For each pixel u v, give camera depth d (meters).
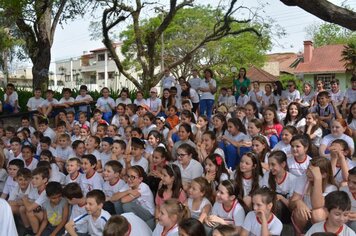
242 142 6.48
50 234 5.58
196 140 6.95
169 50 31.92
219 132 7.16
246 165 5.07
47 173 5.79
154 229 4.95
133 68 35.06
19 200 5.91
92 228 4.92
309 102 10.50
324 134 8.05
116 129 8.40
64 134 7.83
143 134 8.13
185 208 4.38
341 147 5.04
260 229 4.20
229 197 4.55
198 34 31.00
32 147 7.36
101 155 7.10
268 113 7.04
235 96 12.23
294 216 4.57
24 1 11.62
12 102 12.48
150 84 15.66
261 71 32.97
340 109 9.73
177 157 5.97
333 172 4.98
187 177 5.64
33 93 13.18
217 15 16.31
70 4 14.96
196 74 12.72
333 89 10.44
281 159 4.93
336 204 3.71
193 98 11.43
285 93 10.97
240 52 31.58
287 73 37.25
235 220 4.55
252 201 4.33
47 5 13.13
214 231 3.52
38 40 14.23
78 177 6.16
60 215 5.54
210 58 32.25
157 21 20.75
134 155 6.47
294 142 5.34
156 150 5.93
